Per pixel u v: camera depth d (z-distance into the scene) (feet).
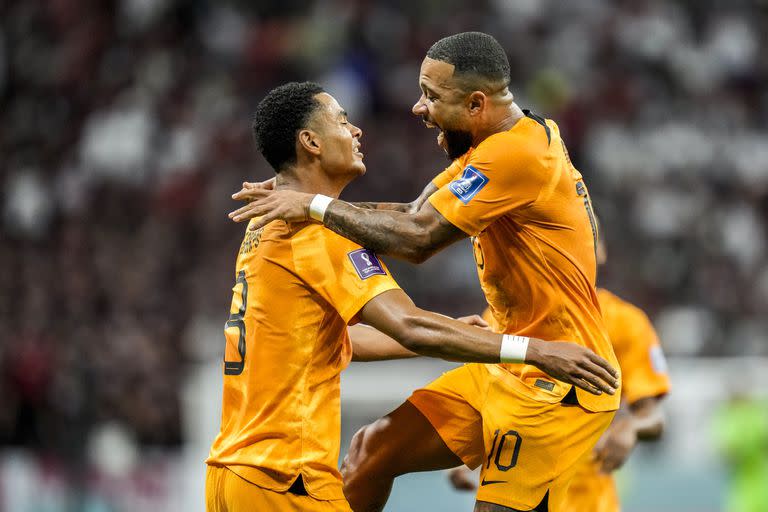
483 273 56.34
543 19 183.42
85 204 161.79
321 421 53.21
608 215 156.25
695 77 183.93
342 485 54.90
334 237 52.31
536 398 55.26
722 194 168.25
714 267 157.48
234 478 53.16
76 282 149.89
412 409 59.93
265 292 53.11
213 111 169.27
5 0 189.06
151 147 165.89
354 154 54.65
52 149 173.06
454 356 51.13
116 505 113.91
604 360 51.03
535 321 55.06
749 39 190.90
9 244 160.66
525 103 170.71
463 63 53.21
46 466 118.21
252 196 53.31
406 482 101.50
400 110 166.61
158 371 130.52
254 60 174.81
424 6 178.50
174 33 180.14
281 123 53.72
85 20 185.26
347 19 172.76
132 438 124.16
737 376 108.27
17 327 141.08
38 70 183.62
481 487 56.54
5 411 126.82
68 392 125.49
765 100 185.26
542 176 53.11
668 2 191.31
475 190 52.60
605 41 182.60
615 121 172.55
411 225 52.49
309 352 52.85
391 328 51.03
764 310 154.71
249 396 53.31
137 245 153.79
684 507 103.14
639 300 150.00
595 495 70.33
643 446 104.42
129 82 176.04
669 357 143.95
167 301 145.89
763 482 98.63
